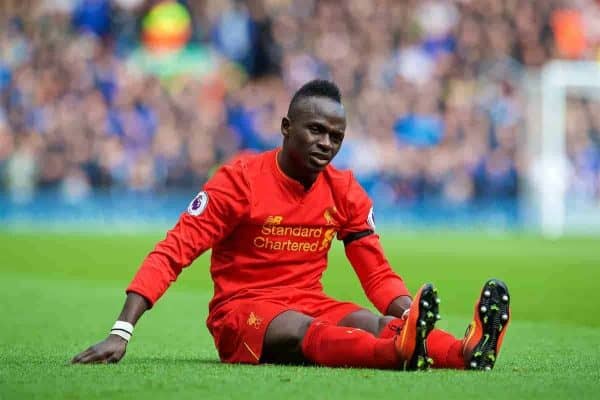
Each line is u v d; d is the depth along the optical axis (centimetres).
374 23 6316
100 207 5425
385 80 6112
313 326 1016
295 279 1083
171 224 5459
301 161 1045
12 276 2784
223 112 5703
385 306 1105
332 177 1094
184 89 5784
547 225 5438
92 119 5478
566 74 5488
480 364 998
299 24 6244
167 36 5978
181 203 5466
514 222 5653
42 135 5428
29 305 2000
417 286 2548
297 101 1045
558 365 1109
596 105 5931
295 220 1071
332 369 987
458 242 4472
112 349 1008
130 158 5466
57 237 4472
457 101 6025
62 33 5966
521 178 5703
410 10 6359
